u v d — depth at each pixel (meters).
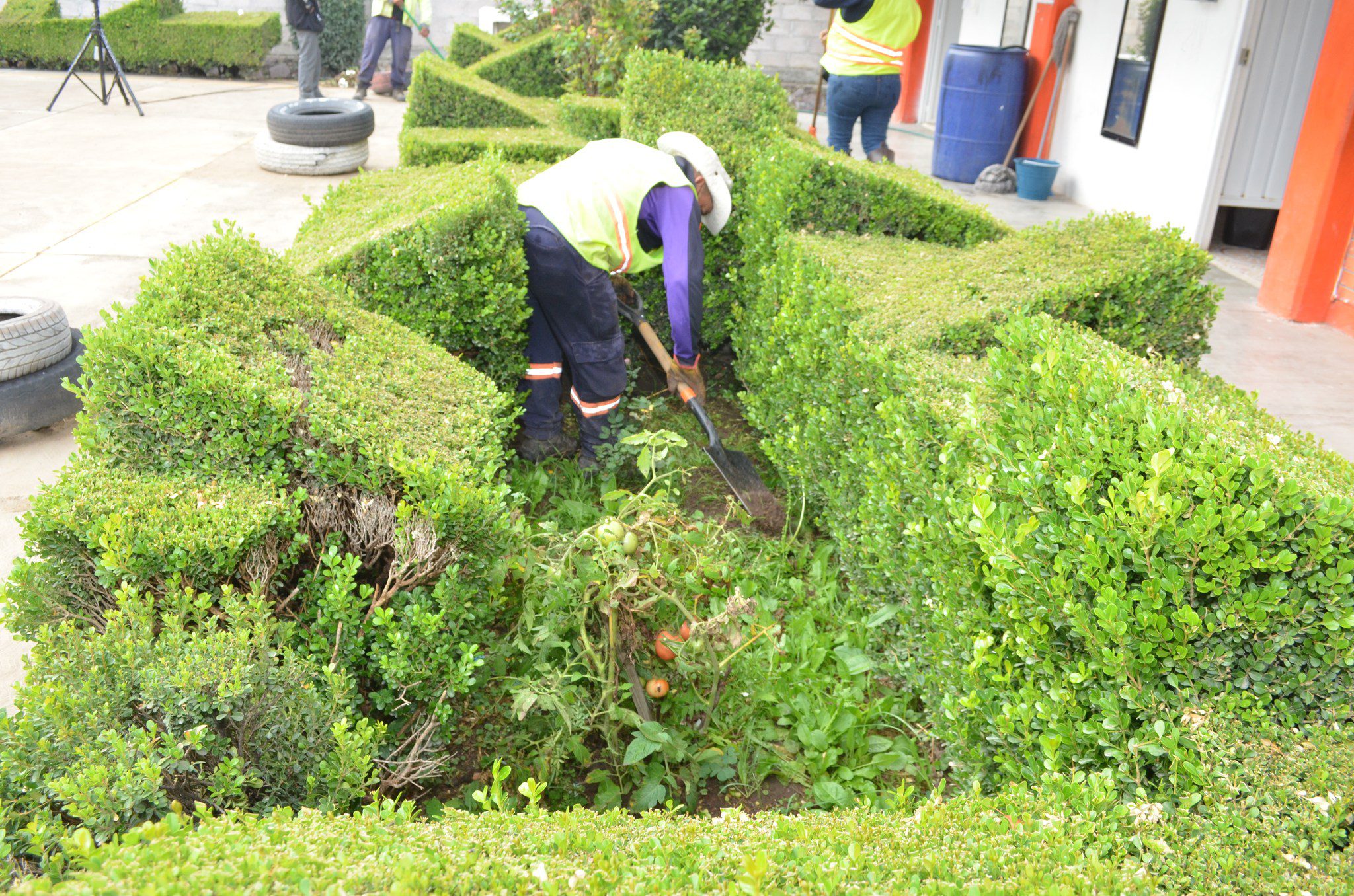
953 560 2.57
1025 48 11.56
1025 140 11.60
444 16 16.91
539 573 3.05
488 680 2.92
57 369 4.75
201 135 11.85
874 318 3.70
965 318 3.55
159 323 2.88
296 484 2.75
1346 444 5.07
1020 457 2.31
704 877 1.52
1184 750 1.77
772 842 1.67
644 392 5.38
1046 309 3.77
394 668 2.44
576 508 4.09
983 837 1.68
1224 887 1.52
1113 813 1.70
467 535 2.56
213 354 2.73
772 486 4.62
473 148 6.56
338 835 1.57
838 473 3.72
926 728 3.04
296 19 13.01
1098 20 9.99
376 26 14.70
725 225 5.39
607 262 4.24
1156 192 8.99
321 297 3.61
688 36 8.73
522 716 2.61
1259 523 1.86
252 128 12.45
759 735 3.03
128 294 6.55
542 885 1.43
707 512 4.36
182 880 1.29
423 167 6.32
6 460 4.54
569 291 4.20
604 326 4.35
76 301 6.37
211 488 2.53
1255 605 1.87
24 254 7.27
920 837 1.70
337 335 3.45
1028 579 2.08
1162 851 1.61
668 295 4.23
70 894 1.22
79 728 1.95
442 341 4.21
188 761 2.05
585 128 7.20
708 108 6.04
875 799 2.76
